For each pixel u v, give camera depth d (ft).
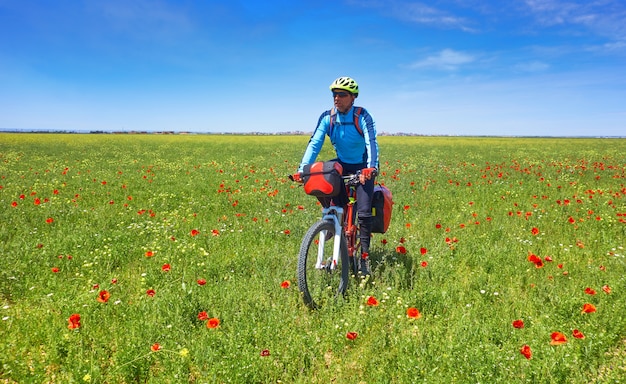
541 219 23.89
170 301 12.30
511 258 16.53
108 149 105.50
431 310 12.35
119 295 13.00
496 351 9.44
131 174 48.14
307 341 10.26
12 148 101.04
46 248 16.89
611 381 8.62
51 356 9.61
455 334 10.52
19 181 39.55
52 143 132.16
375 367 9.54
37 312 11.71
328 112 13.98
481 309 12.28
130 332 10.61
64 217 23.90
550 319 11.41
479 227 22.15
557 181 42.24
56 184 37.65
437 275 14.79
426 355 9.53
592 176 48.32
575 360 9.09
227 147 123.75
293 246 18.95
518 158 85.46
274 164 66.90
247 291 13.43
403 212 26.30
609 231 20.72
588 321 11.16
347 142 13.84
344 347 10.42
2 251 16.60
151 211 25.58
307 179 12.70
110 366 9.40
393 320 11.69
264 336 10.41
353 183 13.32
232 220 24.16
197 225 22.61
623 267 15.35
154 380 8.90
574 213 25.53
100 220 22.79
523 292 14.11
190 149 111.45
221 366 9.07
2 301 12.97
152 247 17.61
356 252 14.89
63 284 13.76
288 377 9.20
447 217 25.02
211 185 39.32
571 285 13.57
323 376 9.29
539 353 9.45
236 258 16.62
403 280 14.28
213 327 9.43
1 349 9.61
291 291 13.38
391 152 105.70
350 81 13.10
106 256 16.43
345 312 11.94
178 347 9.84
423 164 68.03
